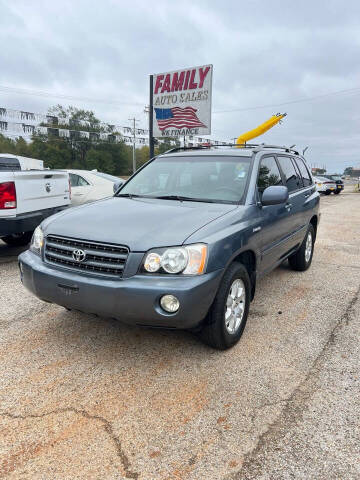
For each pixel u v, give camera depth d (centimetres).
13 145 7394
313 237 604
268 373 294
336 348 337
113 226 297
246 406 254
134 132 3672
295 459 209
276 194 346
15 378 282
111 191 895
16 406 250
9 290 471
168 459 208
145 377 285
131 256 271
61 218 332
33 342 338
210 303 282
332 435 227
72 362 305
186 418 241
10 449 213
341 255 712
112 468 201
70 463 204
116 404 254
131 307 266
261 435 227
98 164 7350
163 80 1342
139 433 227
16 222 556
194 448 216
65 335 351
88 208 353
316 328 378
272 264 420
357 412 249
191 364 304
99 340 342
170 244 271
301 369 301
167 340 343
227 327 319
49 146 6950
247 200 354
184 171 409
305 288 504
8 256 645
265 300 456
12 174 546
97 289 271
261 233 360
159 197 380
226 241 294
